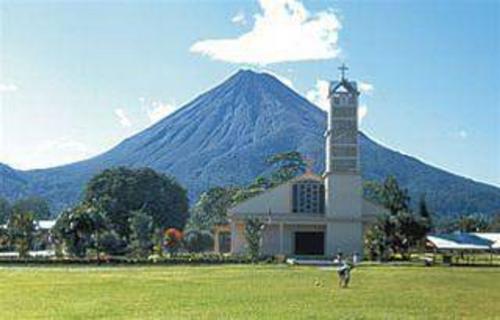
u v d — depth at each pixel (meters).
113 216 178.12
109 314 38.78
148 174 186.12
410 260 125.31
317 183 144.75
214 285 62.59
